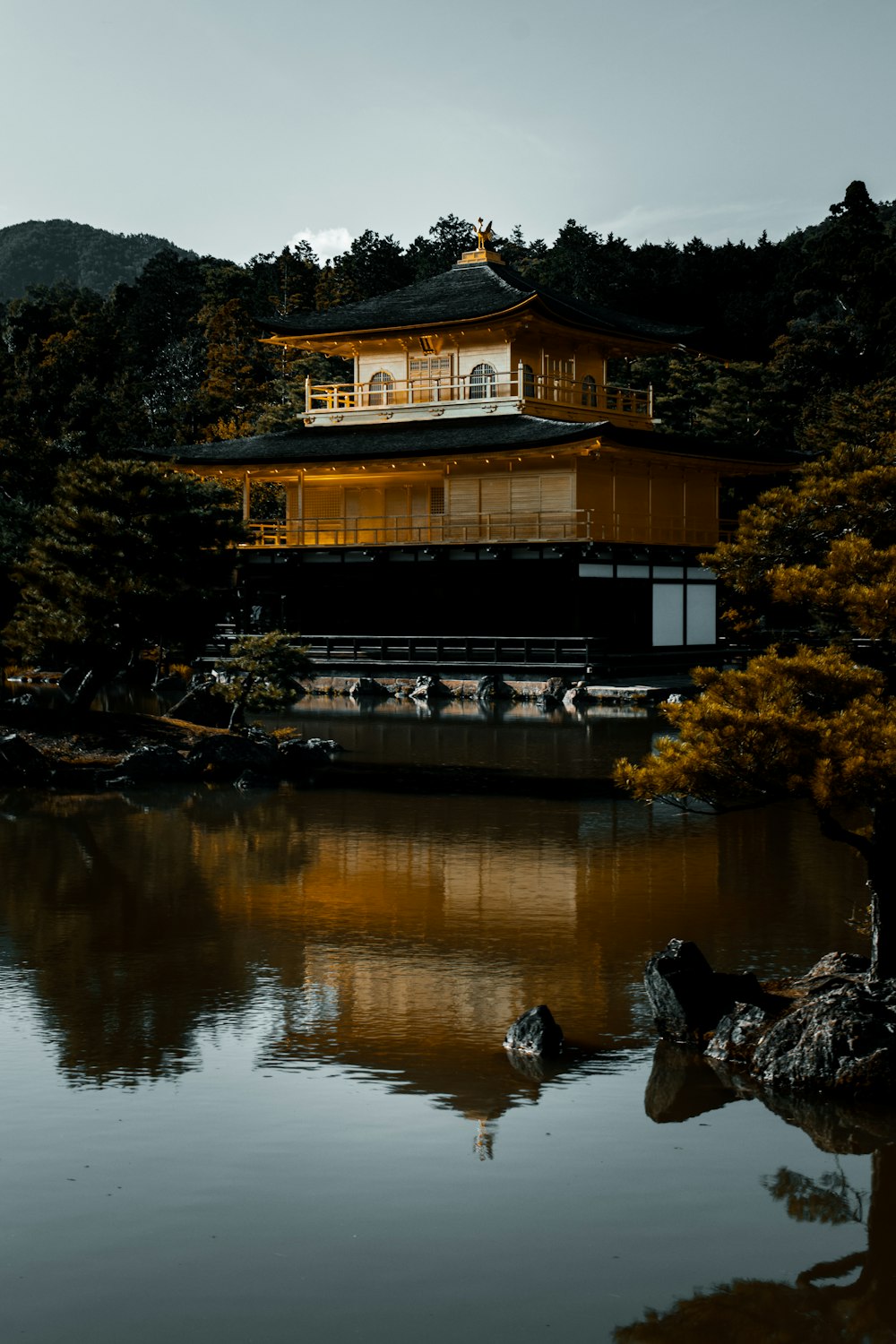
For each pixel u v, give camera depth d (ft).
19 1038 59.11
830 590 60.75
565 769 135.64
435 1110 51.55
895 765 53.06
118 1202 44.11
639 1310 38.40
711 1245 41.98
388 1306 38.37
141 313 547.90
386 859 94.17
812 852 96.48
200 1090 53.36
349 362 396.37
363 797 119.75
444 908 80.89
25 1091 53.06
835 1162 47.47
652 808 114.42
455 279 262.26
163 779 128.26
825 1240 42.29
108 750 132.98
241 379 419.95
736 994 60.59
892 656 62.54
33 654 140.97
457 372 245.04
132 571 134.62
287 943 73.72
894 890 58.08
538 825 106.52
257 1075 54.95
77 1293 38.93
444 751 148.77
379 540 245.86
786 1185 45.80
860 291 364.99
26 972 68.49
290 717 183.32
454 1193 45.03
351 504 252.83
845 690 58.03
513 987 66.18
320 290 488.85
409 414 244.83
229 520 144.15
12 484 257.34
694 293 451.12
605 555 217.56
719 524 256.11
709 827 106.11
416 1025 60.75
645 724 173.17
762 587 67.10
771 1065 54.65
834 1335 37.17
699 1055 57.41
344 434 248.11
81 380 347.15
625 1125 50.29
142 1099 52.37
